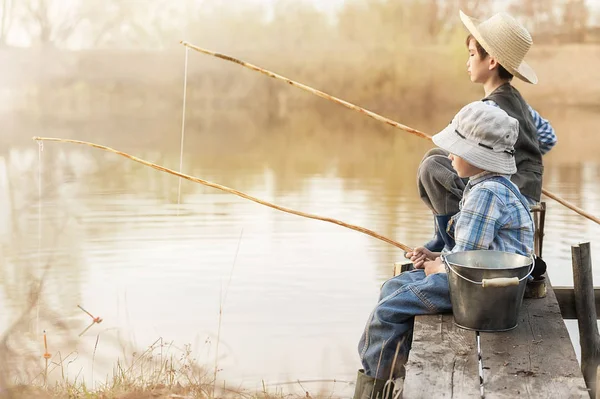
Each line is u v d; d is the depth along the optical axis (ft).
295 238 43.60
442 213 21.40
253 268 36.96
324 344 27.04
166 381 22.90
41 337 24.07
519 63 21.49
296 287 34.22
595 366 20.43
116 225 44.68
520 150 20.79
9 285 28.50
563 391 13.61
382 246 41.73
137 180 63.67
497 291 15.96
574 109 134.31
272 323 29.17
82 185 57.41
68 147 85.92
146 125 123.44
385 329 17.51
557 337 15.99
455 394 13.57
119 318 28.89
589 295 20.48
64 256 36.29
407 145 96.89
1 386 19.53
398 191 58.59
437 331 16.33
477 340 15.88
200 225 46.60
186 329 28.55
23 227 38.32
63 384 21.63
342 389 23.00
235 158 80.43
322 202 54.08
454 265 16.25
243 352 25.94
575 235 43.19
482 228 17.06
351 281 35.09
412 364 14.73
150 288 33.22
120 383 22.15
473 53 22.38
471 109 17.60
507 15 21.85
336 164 75.82
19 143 90.02
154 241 41.50
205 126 124.36
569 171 67.67
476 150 17.35
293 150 88.79
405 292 17.51
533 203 20.86
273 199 55.52
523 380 14.03
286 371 24.18
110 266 36.19
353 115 141.59
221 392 22.16
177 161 76.79
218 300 32.12
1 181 46.09
